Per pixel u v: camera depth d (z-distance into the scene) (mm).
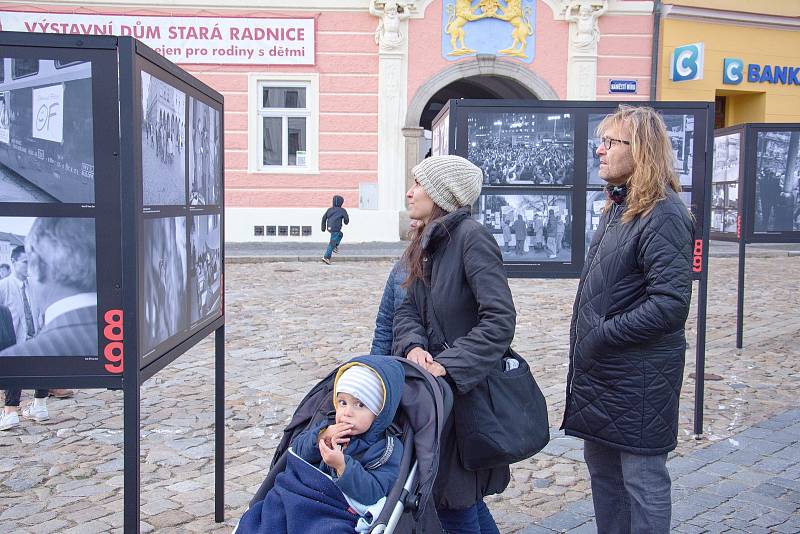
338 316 9945
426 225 2953
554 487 4418
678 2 20812
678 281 2779
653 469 2926
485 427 2770
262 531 2260
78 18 19938
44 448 5070
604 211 3164
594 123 5305
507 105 5281
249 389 6527
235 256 16891
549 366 7309
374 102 20797
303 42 20438
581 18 20562
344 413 2352
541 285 13180
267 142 20938
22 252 2596
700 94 21609
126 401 2635
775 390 6504
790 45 22156
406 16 20391
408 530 2291
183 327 3256
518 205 5344
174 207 3125
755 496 4199
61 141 2572
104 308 2623
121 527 3893
